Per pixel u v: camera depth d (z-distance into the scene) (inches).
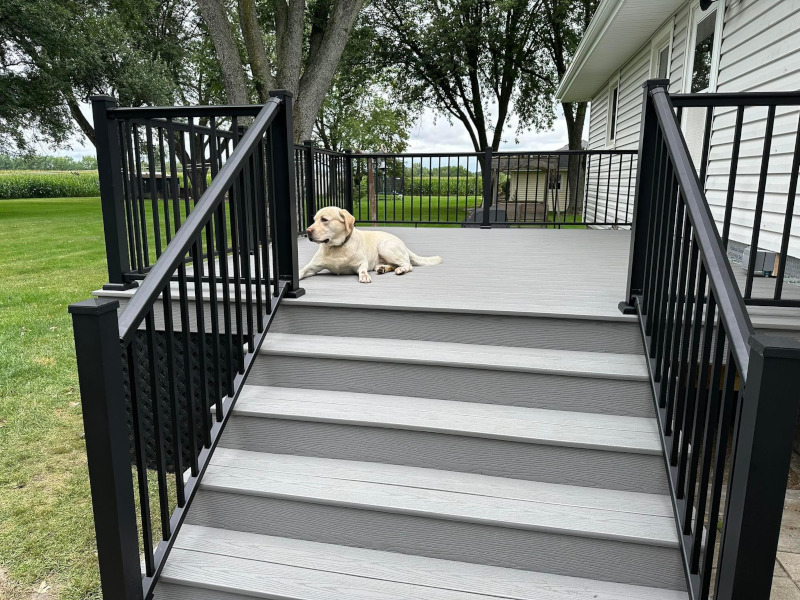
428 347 96.5
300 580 67.9
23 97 647.1
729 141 186.4
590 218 508.4
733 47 185.9
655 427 80.5
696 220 64.4
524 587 67.1
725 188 189.5
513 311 95.4
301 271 128.4
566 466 77.4
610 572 67.9
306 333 105.3
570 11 714.8
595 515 70.2
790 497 98.1
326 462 83.7
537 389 87.0
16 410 143.6
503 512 70.9
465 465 80.9
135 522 61.7
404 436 81.9
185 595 68.4
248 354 94.0
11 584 83.4
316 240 120.6
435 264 154.9
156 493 108.9
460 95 824.3
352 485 77.1
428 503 72.9
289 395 92.4
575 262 158.9
